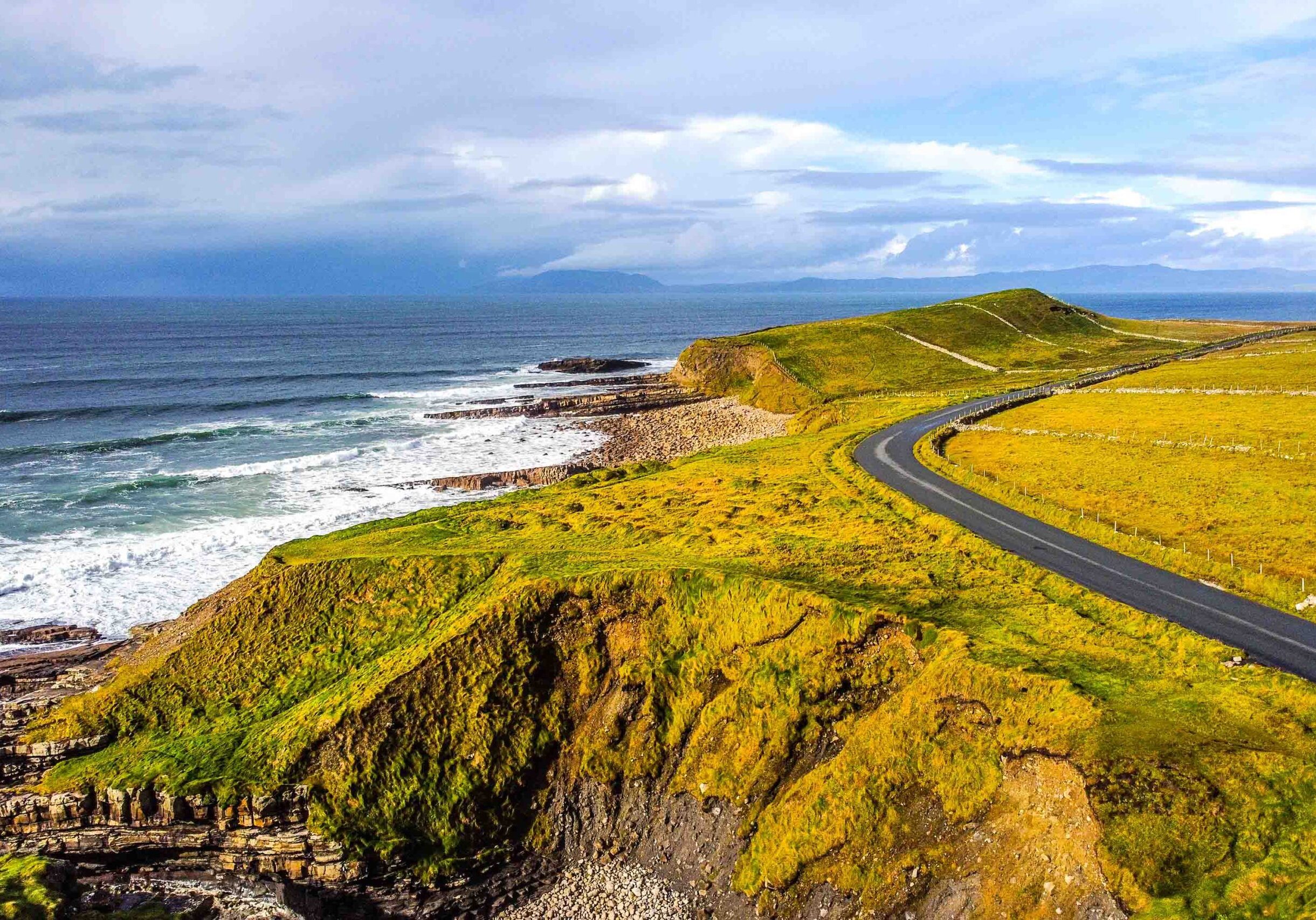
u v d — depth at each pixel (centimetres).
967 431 9325
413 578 5181
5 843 3944
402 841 3734
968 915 2748
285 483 9538
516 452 11262
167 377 18625
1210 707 2995
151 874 3856
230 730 4275
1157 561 4728
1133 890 2394
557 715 4172
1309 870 2256
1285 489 5900
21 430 12850
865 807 3197
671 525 6178
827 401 13400
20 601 6288
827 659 3828
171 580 6706
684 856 3644
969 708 3250
